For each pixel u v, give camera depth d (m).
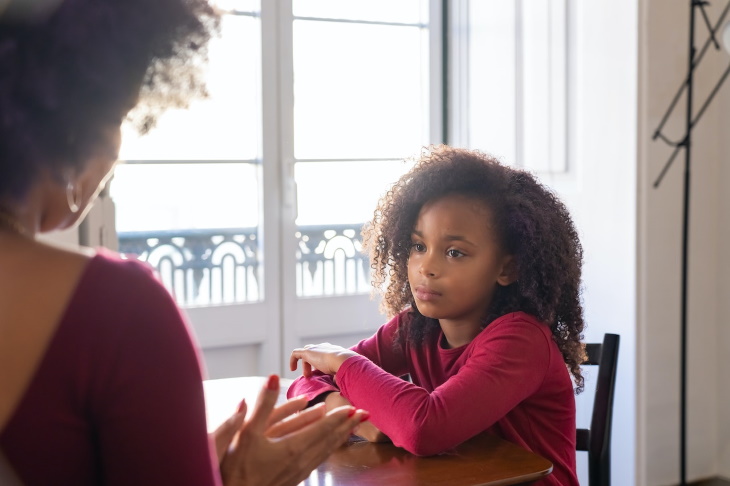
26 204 0.57
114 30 0.58
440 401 1.12
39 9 0.56
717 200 2.58
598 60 2.43
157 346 0.56
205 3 0.64
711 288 2.59
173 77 0.62
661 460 2.50
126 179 2.54
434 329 1.41
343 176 2.85
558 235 1.31
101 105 0.58
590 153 2.47
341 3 2.80
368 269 2.92
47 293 0.54
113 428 0.56
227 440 0.87
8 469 0.54
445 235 1.25
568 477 1.27
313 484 1.00
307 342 2.81
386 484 0.99
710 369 2.61
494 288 1.31
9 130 0.55
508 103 2.72
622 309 2.40
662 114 2.38
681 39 2.40
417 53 2.94
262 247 2.72
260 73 2.67
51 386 0.54
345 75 2.82
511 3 2.69
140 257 2.58
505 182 1.29
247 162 2.70
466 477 1.02
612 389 1.47
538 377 1.21
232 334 2.69
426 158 1.37
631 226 2.36
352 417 0.86
